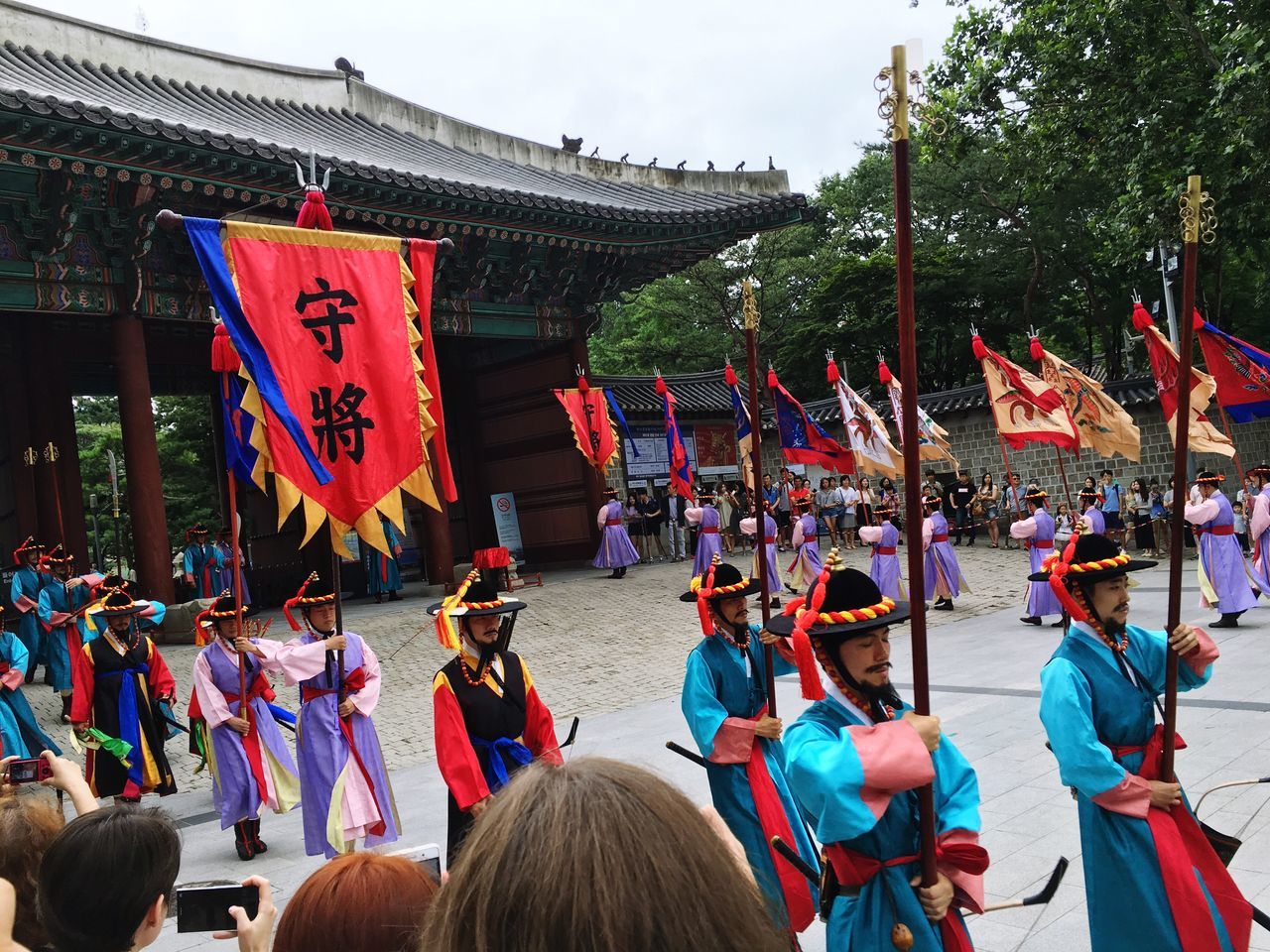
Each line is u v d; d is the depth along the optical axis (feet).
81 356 69.62
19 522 62.08
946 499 84.53
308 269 19.54
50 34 59.41
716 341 131.95
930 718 9.24
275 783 24.57
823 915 10.36
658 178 82.69
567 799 3.91
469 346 86.22
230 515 24.44
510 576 68.85
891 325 118.93
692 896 3.72
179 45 66.39
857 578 10.28
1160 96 60.49
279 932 6.24
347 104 76.33
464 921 3.82
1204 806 19.45
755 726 15.60
